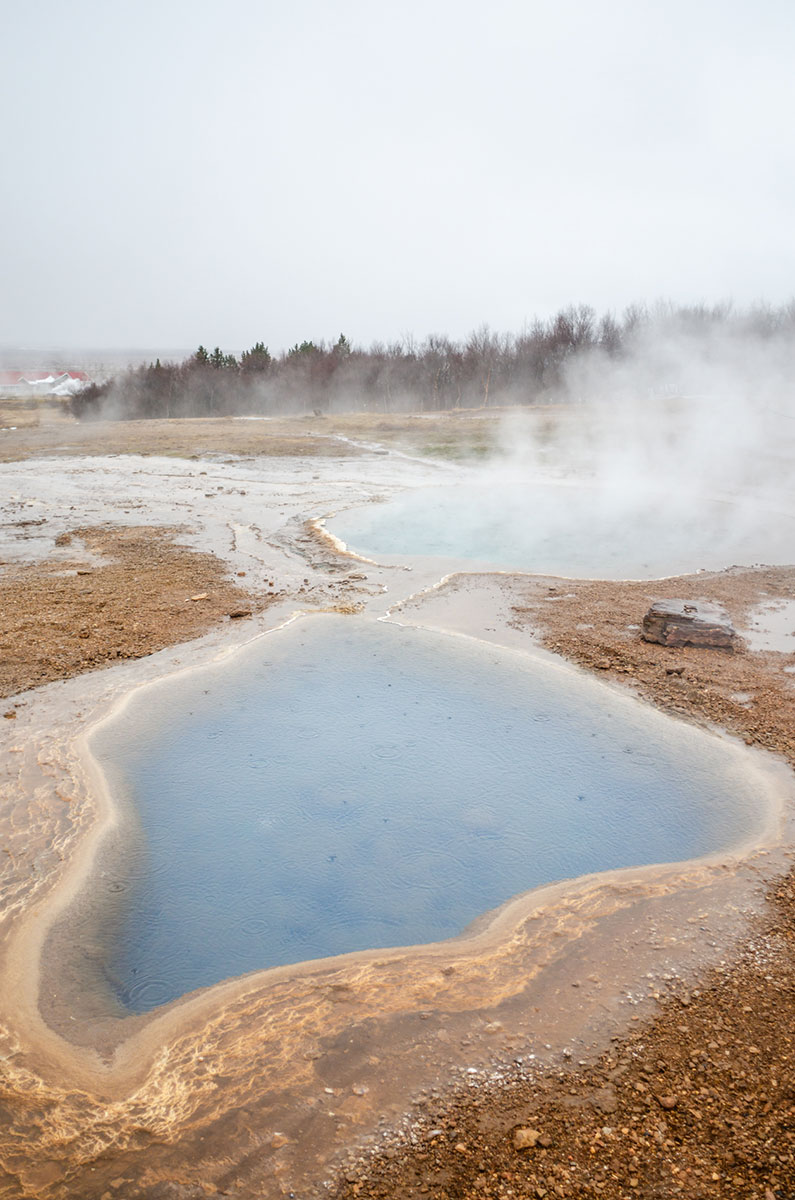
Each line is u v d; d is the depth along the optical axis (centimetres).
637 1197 258
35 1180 271
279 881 446
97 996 363
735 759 574
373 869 456
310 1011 348
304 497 1716
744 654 790
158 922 413
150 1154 281
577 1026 336
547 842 482
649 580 1072
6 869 451
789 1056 314
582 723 636
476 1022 339
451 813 513
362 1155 278
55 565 1166
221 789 539
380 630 855
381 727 629
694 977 364
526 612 920
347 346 5484
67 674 732
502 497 1745
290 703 672
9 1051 329
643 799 528
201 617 900
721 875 443
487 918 413
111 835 484
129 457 2431
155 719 640
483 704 671
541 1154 275
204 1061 322
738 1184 261
